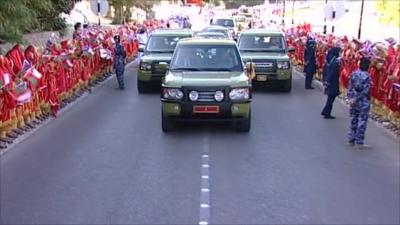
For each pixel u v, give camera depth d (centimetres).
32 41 2170
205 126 1136
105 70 2069
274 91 1727
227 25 4481
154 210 640
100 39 2012
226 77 1064
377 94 1245
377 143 1012
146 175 782
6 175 785
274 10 7506
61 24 2728
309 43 1789
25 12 1452
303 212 638
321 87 1822
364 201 681
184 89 1027
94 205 657
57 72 1308
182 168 820
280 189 723
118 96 1600
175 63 1154
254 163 852
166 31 1866
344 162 869
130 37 2908
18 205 660
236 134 1064
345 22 4897
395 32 3778
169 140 1009
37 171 804
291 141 1011
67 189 719
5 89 957
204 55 1159
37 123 1147
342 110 1365
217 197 688
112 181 754
